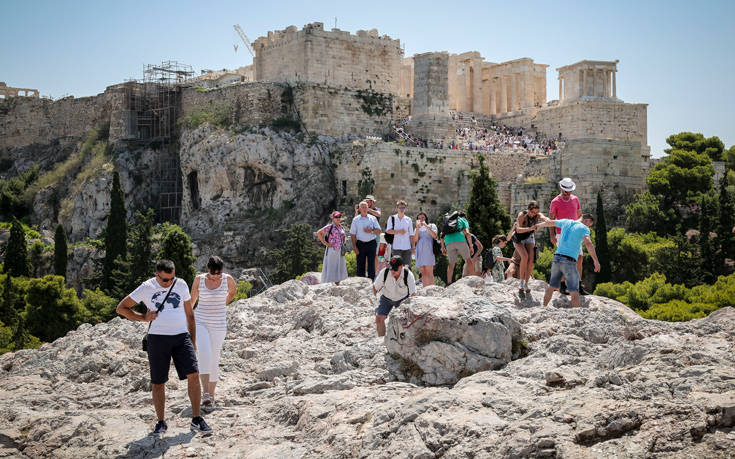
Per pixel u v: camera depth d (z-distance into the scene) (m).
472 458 9.88
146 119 104.62
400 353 14.29
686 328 14.88
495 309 14.46
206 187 87.19
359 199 77.00
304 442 11.80
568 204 19.92
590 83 100.06
